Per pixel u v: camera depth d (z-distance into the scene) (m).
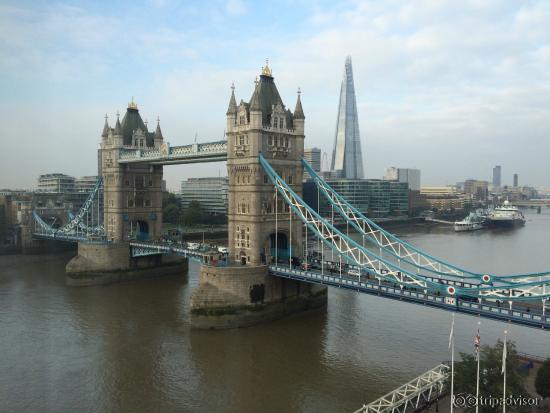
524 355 63.56
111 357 70.56
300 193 100.12
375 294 72.00
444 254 168.50
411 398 49.16
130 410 55.41
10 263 142.88
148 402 57.22
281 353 71.44
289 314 91.38
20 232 147.75
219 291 84.44
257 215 91.62
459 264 144.50
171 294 108.81
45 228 149.75
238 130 94.44
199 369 66.19
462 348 71.44
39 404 56.62
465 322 84.12
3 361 69.00
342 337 77.75
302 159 100.00
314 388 59.91
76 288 114.62
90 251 120.50
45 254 149.50
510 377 45.50
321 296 96.75
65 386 61.34
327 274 80.69
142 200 132.62
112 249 122.06
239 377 63.47
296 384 61.16
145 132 132.88
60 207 158.88
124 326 84.50
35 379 63.12
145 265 128.38
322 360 68.44
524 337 75.19
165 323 86.38
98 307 96.75
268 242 94.06
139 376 64.19
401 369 64.69
